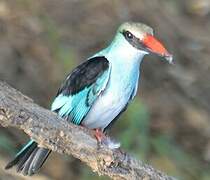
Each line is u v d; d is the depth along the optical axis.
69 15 15.52
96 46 14.91
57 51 14.17
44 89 13.55
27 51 14.22
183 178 12.63
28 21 14.84
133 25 8.73
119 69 8.63
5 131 12.38
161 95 14.29
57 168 12.33
